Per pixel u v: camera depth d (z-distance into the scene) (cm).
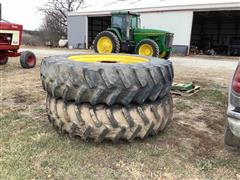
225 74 731
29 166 222
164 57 1054
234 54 1766
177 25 1617
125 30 1005
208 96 459
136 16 1038
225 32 2378
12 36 706
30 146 254
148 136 277
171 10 1622
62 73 248
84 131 250
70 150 247
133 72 240
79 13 2020
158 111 262
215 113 368
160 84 255
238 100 212
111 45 1009
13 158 232
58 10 2981
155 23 1700
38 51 1574
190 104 407
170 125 316
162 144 266
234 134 220
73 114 252
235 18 2280
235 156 250
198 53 1745
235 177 219
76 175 213
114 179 210
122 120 246
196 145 269
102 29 2327
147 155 244
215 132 303
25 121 317
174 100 426
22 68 724
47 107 282
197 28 2505
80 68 239
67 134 273
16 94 438
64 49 1883
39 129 293
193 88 482
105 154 243
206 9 1520
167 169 226
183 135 290
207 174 221
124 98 241
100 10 1925
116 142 256
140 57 336
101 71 235
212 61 1162
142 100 248
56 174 213
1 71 666
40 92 452
